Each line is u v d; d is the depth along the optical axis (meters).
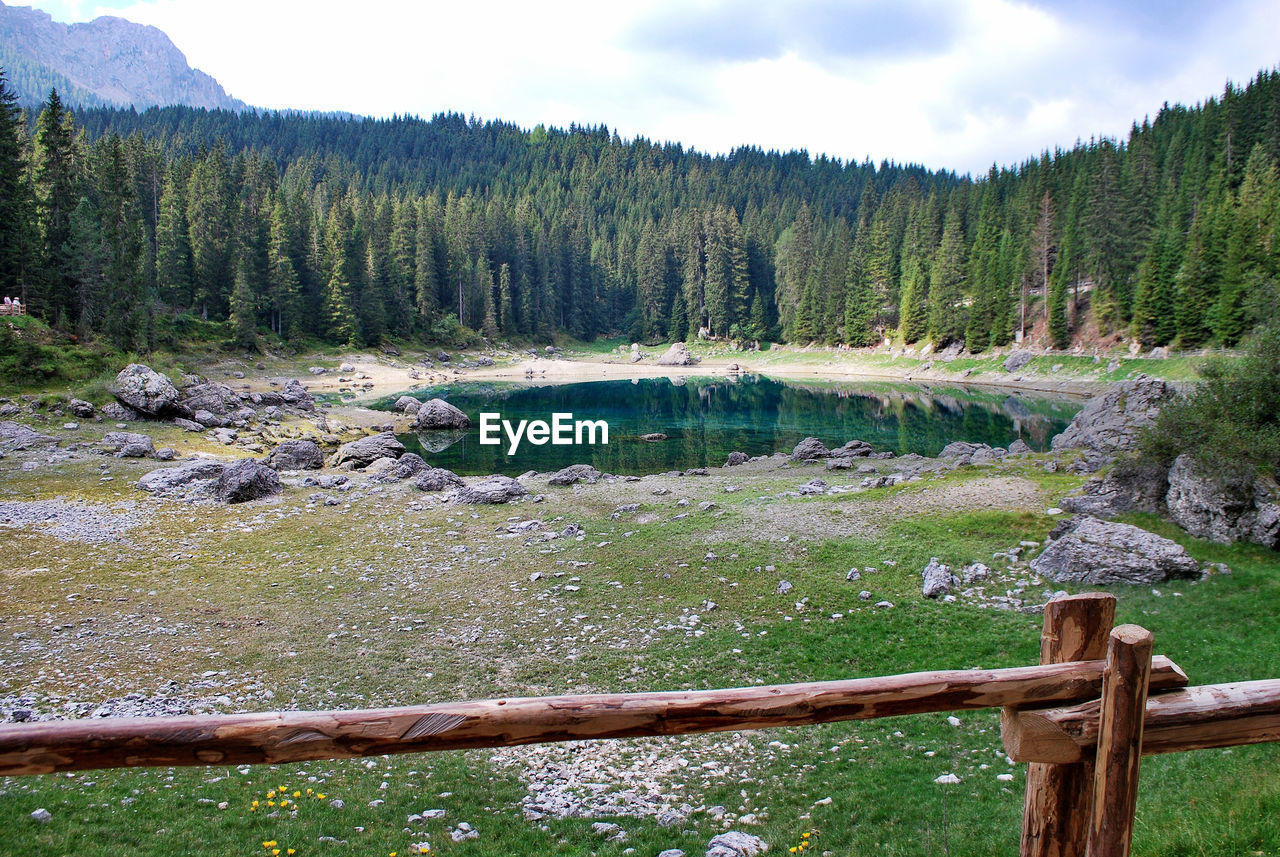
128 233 87.25
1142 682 3.86
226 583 26.38
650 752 14.48
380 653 20.08
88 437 52.47
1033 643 19.38
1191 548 24.48
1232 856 6.96
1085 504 28.72
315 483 44.44
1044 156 139.12
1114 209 104.75
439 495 41.06
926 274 143.50
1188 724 4.01
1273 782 9.10
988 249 133.50
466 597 24.69
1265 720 4.10
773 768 13.49
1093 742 4.06
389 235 147.88
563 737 4.09
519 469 54.19
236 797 11.79
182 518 35.50
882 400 97.25
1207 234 91.69
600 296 189.00
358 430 71.00
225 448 55.12
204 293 111.94
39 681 17.95
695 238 176.75
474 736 4.02
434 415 76.56
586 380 131.75
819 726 15.30
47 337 67.88
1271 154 108.81
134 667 19.02
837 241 160.88
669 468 54.41
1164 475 27.81
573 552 29.11
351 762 13.78
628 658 19.53
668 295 187.75
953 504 32.47
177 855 9.52
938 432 69.44
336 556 29.75
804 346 160.38
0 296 75.38
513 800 12.17
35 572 27.00
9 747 3.57
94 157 109.00
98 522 34.00
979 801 11.18
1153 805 9.43
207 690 17.67
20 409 55.56
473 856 9.81
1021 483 35.91
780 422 78.19
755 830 10.78
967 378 117.75
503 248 173.38
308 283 127.19
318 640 21.06
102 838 9.94
